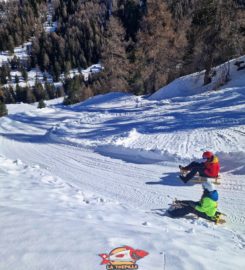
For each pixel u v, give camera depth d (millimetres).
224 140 12289
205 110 18484
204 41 25484
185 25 35812
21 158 15414
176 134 14406
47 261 3627
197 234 6074
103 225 5195
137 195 9352
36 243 4031
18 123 26250
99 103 31500
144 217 6957
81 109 29641
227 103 19047
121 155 13352
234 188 9031
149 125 17266
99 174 11570
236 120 14992
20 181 9109
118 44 47062
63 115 27891
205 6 24703
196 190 9305
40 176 10125
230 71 25891
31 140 19594
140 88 38062
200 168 9594
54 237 4234
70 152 15172
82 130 19125
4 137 21344
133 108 24219
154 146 12875
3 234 4242
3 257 3670
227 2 23984
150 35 37750
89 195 8641
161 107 22094
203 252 4590
